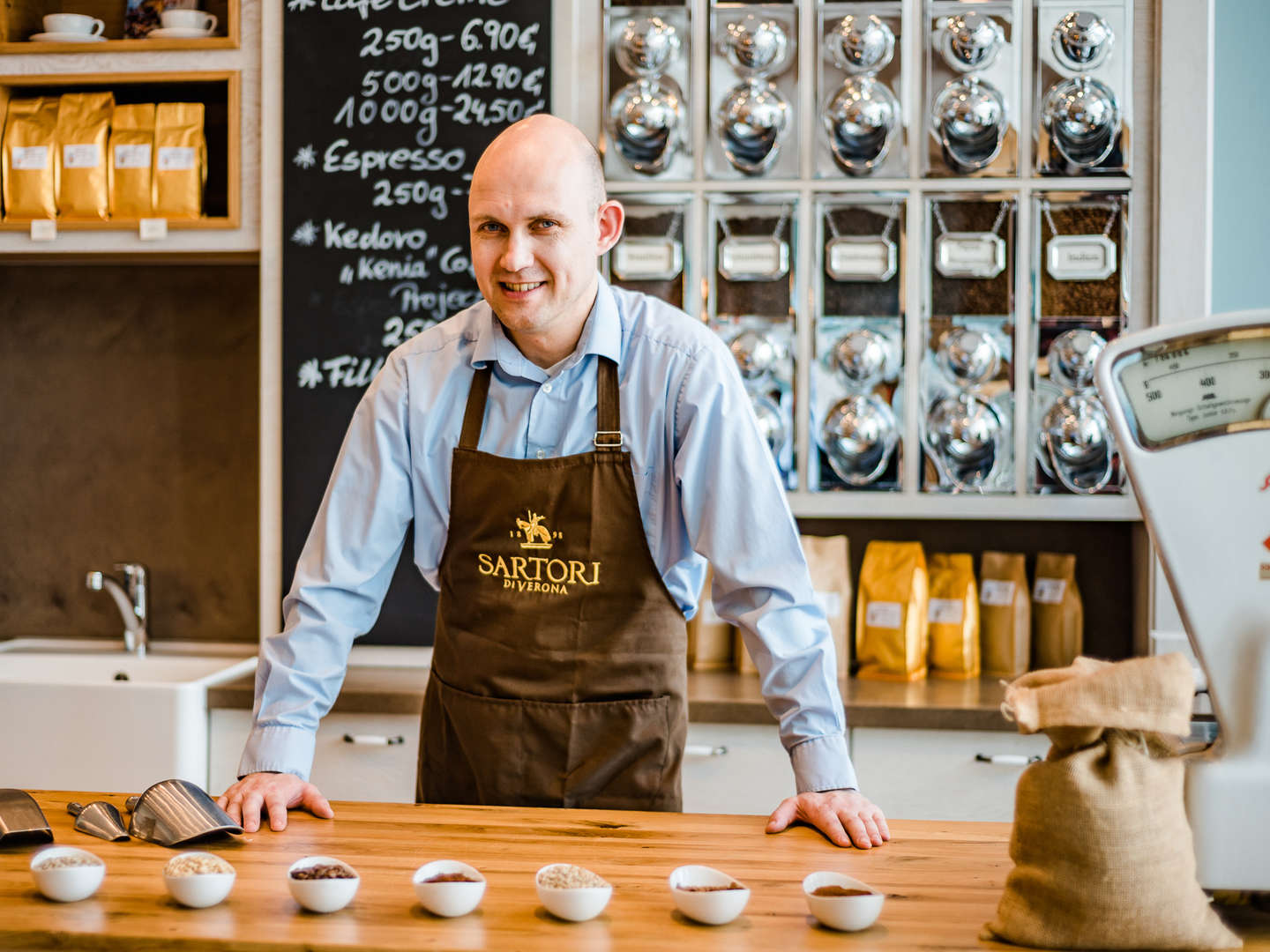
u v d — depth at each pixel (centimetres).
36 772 241
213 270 302
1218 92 271
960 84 252
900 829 135
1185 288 249
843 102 253
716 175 260
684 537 165
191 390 303
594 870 118
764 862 121
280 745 148
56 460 307
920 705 230
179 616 304
